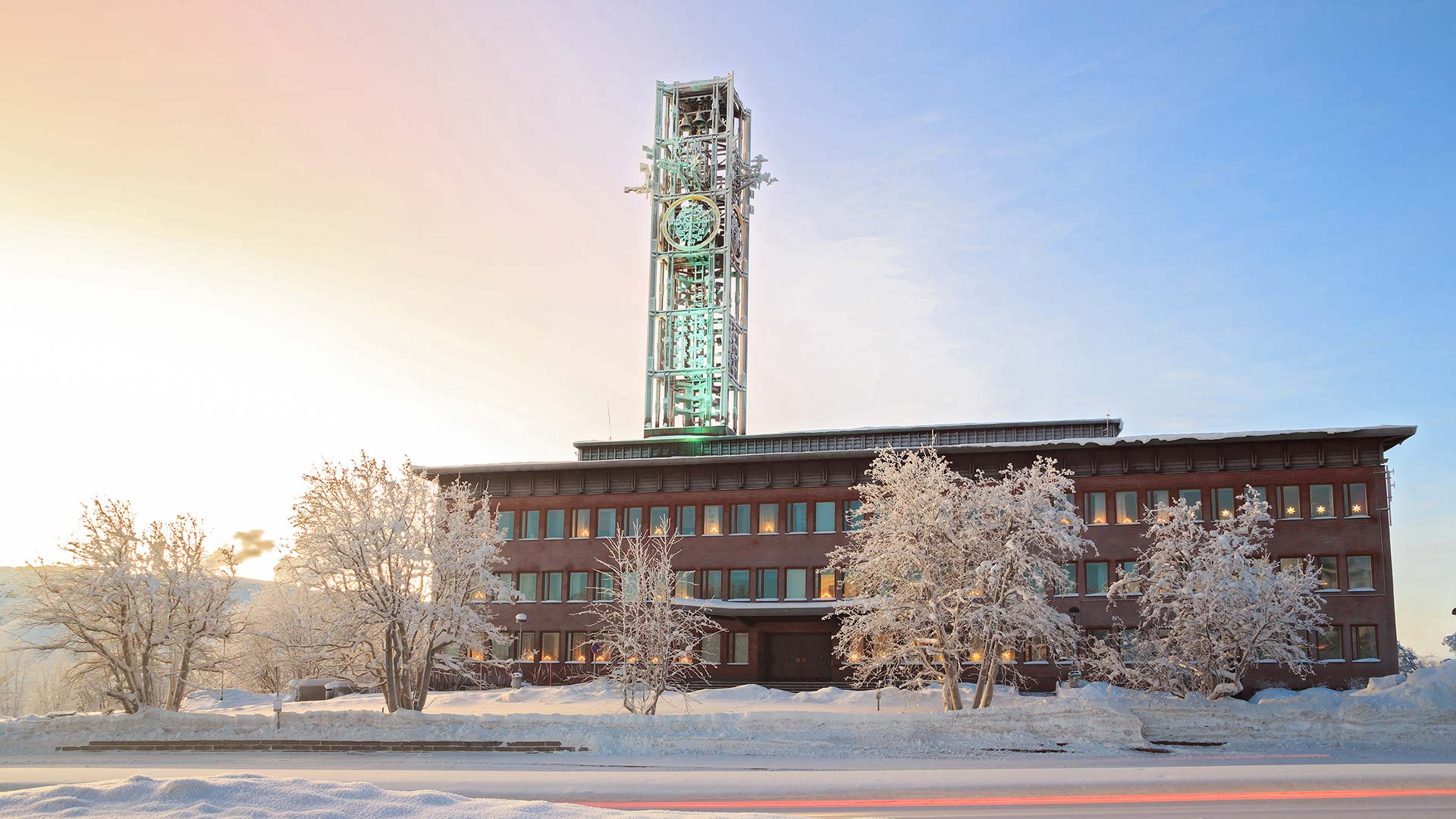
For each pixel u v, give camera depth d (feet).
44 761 116.67
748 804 77.46
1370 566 198.49
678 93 343.87
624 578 178.19
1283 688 183.52
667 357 325.01
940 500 153.07
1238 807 72.79
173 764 111.96
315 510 150.30
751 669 220.43
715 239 328.70
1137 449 210.59
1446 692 138.00
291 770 104.32
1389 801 74.59
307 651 169.37
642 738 126.11
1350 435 200.64
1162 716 140.36
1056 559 203.10
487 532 167.12
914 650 151.02
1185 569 171.01
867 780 86.28
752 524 229.04
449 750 124.77
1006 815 70.90
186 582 156.15
